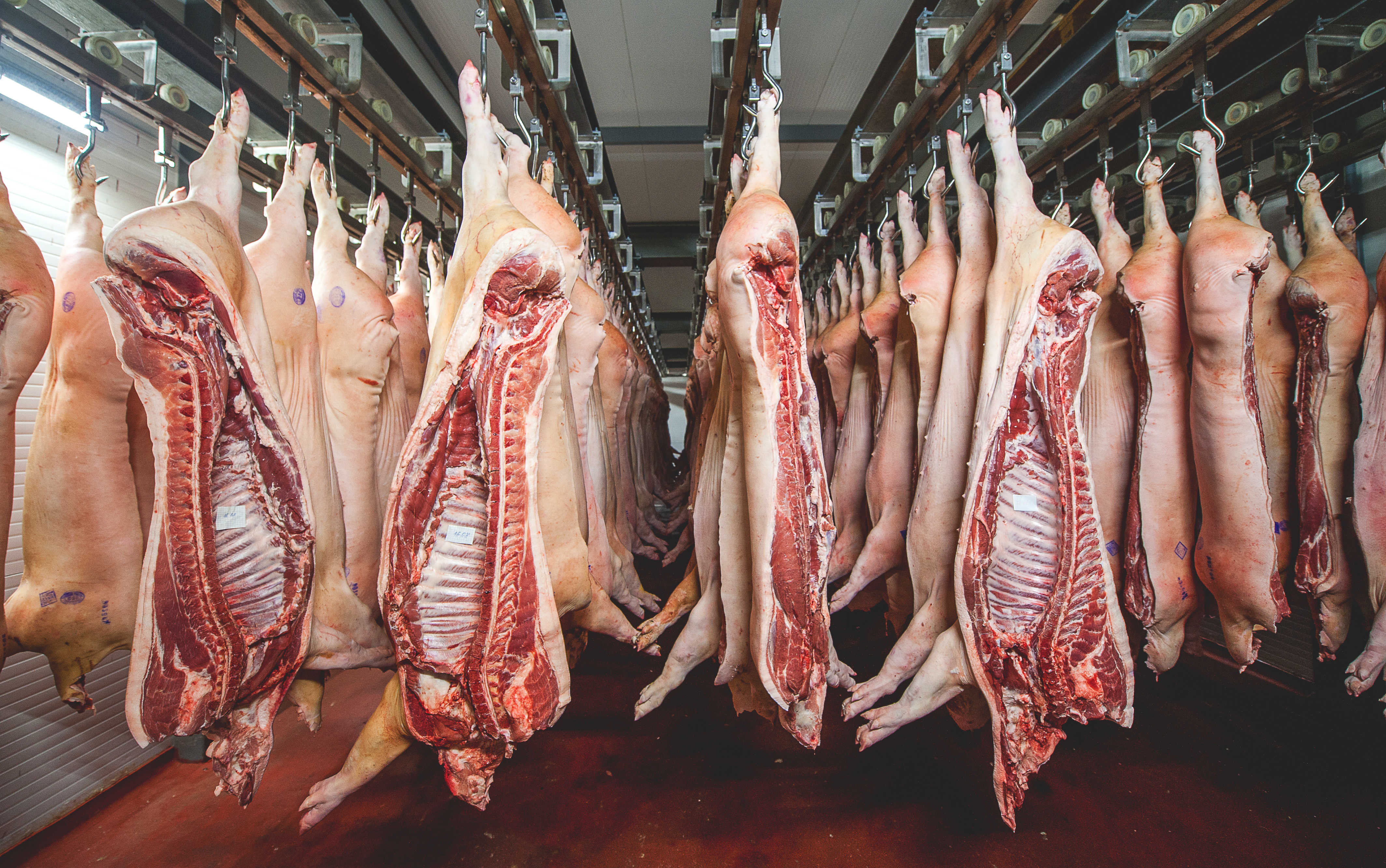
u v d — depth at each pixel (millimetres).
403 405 2494
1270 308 2449
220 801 2459
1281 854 2109
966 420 2016
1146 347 2127
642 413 5738
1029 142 3021
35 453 1635
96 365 1642
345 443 2018
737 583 1956
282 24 1680
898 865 2041
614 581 2510
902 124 2518
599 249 3920
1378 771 2598
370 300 2025
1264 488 1941
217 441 1423
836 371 3314
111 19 1841
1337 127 3076
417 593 1487
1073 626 1723
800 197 6348
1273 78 2576
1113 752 2740
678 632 4332
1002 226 1796
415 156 2604
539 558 1489
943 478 2033
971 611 1762
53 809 2447
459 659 1517
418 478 1463
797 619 1710
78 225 1757
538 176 2293
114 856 2182
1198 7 1925
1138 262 2135
